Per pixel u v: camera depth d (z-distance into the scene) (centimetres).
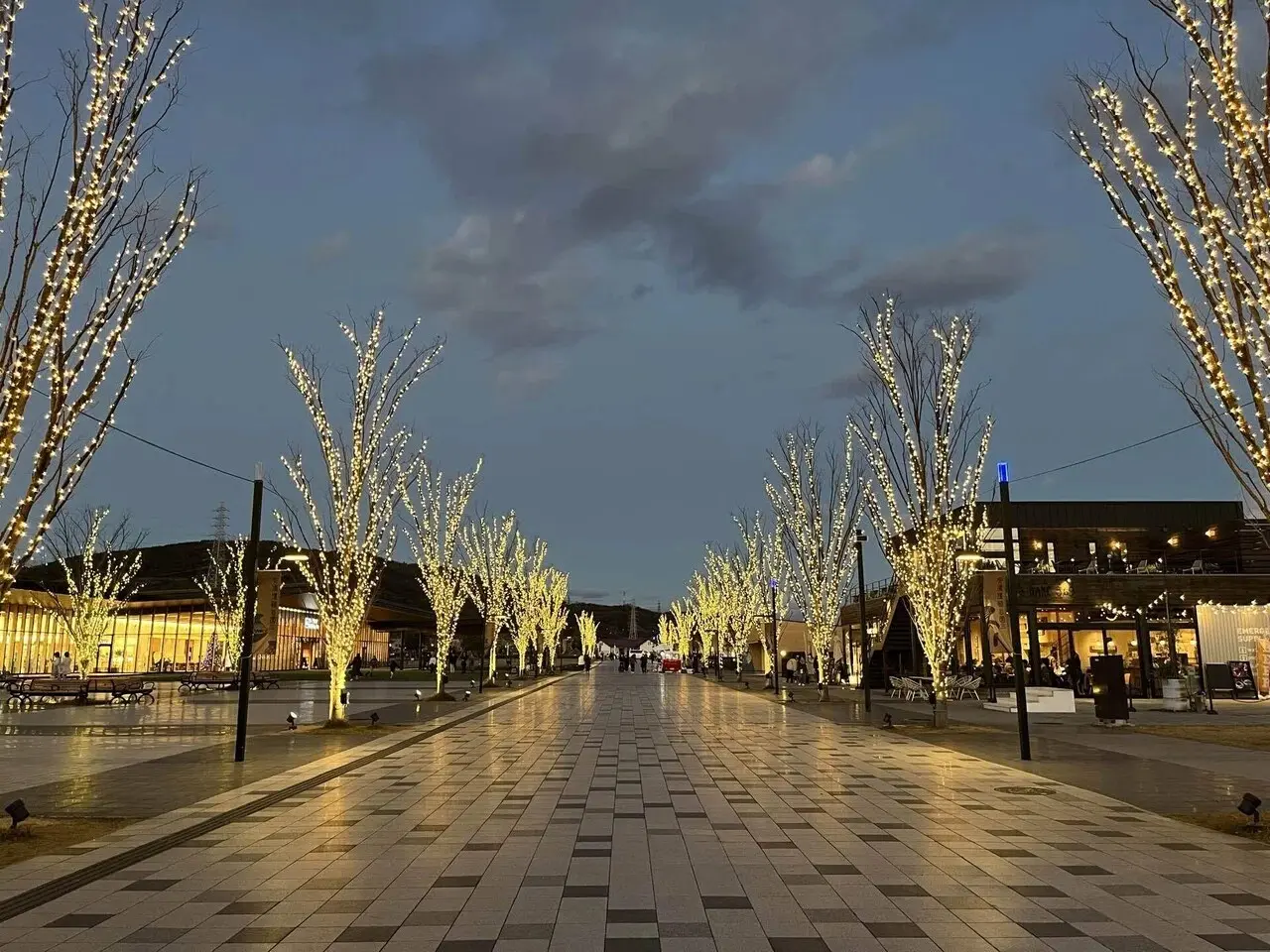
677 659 7525
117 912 700
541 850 912
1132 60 995
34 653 5559
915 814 1102
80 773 1423
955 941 629
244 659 1589
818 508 3328
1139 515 3959
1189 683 2777
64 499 912
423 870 830
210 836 980
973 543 2481
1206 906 707
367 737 1973
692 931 653
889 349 2234
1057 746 1834
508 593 5394
